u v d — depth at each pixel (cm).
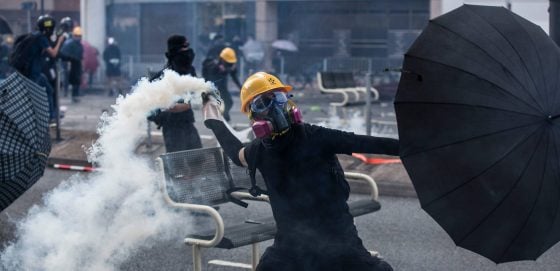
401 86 450
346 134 489
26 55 1455
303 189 489
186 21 3181
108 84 2811
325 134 489
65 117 2044
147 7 3200
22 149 679
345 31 3089
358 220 972
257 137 487
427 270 765
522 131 433
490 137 433
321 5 3100
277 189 496
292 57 2989
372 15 3047
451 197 436
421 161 440
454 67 442
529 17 1759
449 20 455
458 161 434
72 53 2422
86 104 2434
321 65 2959
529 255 438
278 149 490
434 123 440
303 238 488
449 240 877
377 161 1201
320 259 486
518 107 434
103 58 2894
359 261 480
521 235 434
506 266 777
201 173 712
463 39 447
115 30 3206
